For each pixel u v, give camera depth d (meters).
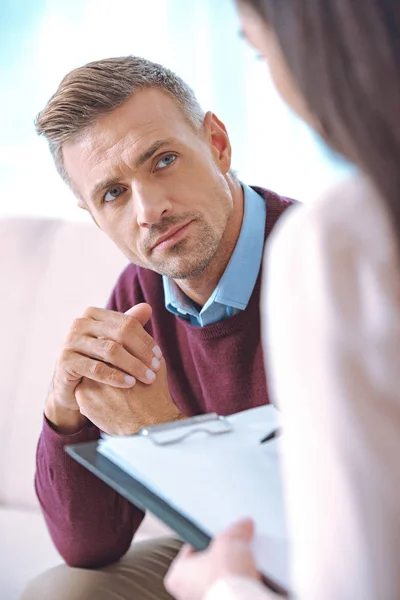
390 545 0.52
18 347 1.59
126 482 0.74
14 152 2.48
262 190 1.24
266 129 2.25
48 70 2.43
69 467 1.17
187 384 1.25
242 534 0.66
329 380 0.52
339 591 0.53
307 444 0.54
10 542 1.44
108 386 1.10
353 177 0.56
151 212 1.08
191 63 2.30
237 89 2.26
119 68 1.12
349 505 0.52
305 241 0.55
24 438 1.55
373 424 0.52
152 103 1.11
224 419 0.87
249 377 1.17
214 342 1.17
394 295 0.52
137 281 1.32
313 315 0.53
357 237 0.53
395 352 0.51
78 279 1.56
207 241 1.11
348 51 0.51
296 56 0.53
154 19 2.33
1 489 1.57
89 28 2.39
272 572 0.64
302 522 0.55
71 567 1.20
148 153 1.08
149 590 1.16
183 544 1.26
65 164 1.17
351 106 0.52
